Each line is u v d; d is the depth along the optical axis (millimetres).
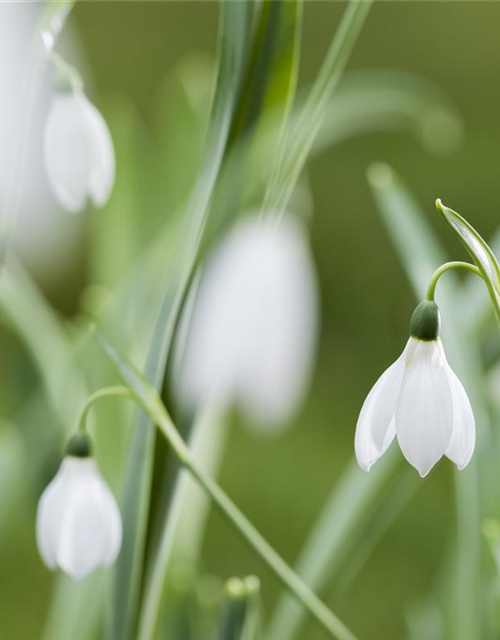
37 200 1553
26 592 1322
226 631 562
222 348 635
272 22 530
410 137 2367
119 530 548
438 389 495
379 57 2877
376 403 498
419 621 682
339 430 1806
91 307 674
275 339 666
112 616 563
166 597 617
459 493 612
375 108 729
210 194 535
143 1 2771
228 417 716
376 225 2332
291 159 540
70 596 656
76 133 552
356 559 640
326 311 2172
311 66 2789
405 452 493
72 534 541
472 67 2848
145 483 559
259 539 537
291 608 634
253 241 602
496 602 593
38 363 667
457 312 627
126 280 672
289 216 674
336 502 642
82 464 545
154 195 746
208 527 1519
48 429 667
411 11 2875
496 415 623
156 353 544
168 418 546
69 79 553
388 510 641
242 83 533
